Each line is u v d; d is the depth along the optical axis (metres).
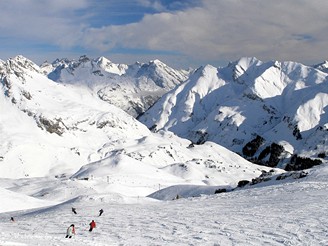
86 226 48.88
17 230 45.75
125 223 49.59
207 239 37.53
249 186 116.44
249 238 37.28
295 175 99.62
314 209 49.66
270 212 50.53
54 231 45.19
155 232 42.12
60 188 166.00
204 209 59.75
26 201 111.00
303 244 33.84
